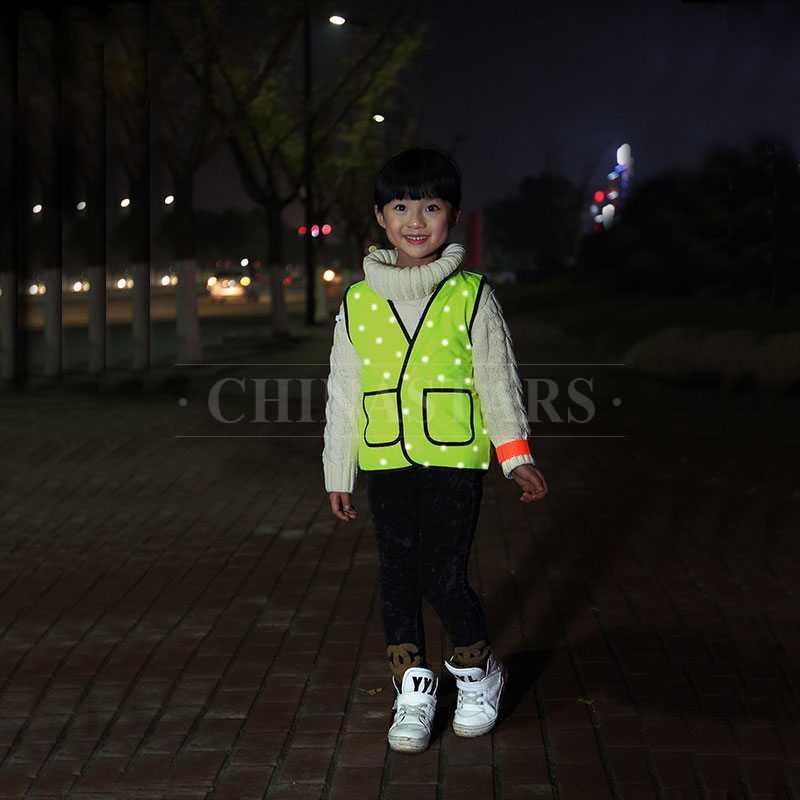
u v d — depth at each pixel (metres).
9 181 16.69
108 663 4.89
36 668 4.85
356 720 4.21
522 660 4.82
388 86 31.12
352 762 3.86
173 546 6.94
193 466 9.60
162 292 70.00
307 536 7.10
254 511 7.86
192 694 4.51
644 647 4.96
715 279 32.62
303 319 36.41
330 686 4.55
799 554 6.45
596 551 6.62
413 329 3.82
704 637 5.08
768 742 3.96
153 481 8.99
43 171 17.06
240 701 4.43
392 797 3.61
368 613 5.48
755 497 7.98
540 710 4.27
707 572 6.13
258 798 3.63
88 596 5.91
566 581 6.02
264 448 10.45
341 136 33.06
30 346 25.22
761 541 6.77
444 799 3.59
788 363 14.11
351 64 28.06
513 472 3.87
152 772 3.83
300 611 5.55
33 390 15.45
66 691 4.58
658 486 8.46
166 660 4.91
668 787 3.63
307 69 27.62
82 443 10.77
